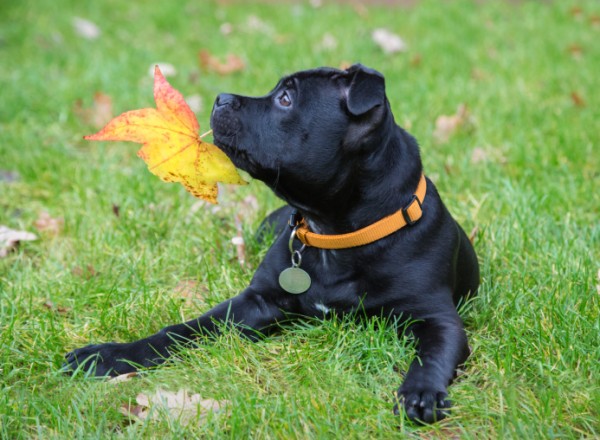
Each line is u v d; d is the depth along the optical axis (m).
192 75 7.14
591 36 8.77
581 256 4.00
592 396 2.91
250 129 3.30
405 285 3.34
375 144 3.25
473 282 3.76
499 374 3.04
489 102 6.45
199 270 4.12
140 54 7.93
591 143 5.56
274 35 8.69
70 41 8.48
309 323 3.55
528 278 3.86
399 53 8.08
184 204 4.86
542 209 4.63
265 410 2.83
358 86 3.12
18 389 3.08
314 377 3.05
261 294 3.58
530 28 9.11
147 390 3.01
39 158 5.43
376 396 2.99
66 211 4.79
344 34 8.64
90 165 5.46
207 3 10.44
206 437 2.75
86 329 3.54
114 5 10.05
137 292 3.81
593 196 4.78
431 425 2.80
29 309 3.69
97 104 6.19
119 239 4.42
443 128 5.77
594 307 3.52
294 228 3.52
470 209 4.70
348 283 3.42
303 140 3.26
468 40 8.59
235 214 4.69
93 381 3.12
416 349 3.22
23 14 9.20
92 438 2.71
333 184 3.29
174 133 3.07
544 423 2.78
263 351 3.31
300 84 3.28
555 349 3.21
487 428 2.79
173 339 3.31
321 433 2.72
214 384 3.04
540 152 5.41
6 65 7.54
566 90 6.83
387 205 3.33
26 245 4.47
